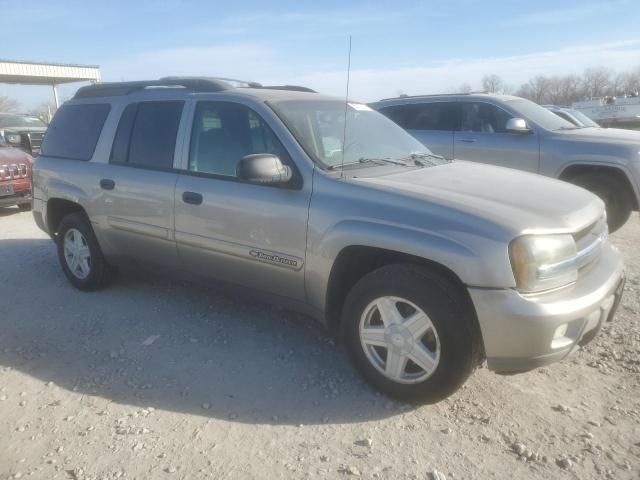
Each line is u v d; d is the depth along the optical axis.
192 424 3.08
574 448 2.81
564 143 7.11
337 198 3.35
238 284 4.02
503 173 3.95
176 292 5.11
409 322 3.10
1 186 8.89
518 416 3.10
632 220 7.87
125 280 5.45
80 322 4.50
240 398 3.35
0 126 16.55
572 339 2.92
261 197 3.64
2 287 5.41
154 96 4.51
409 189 3.24
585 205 3.34
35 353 3.99
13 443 2.95
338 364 3.73
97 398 3.38
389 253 3.21
